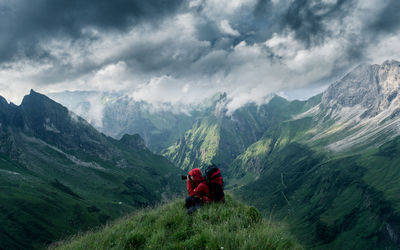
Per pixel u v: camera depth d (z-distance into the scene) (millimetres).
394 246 180750
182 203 10219
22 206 150750
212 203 8484
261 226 6289
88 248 7336
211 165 9250
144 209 11203
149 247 6160
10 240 123562
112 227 9297
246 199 9438
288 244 5539
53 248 8695
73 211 165625
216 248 5238
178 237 6543
